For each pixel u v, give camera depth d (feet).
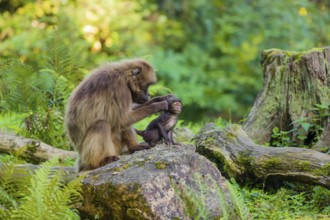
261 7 105.09
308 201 34.09
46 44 52.49
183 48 103.24
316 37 93.76
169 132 39.29
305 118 39.75
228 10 107.24
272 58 43.29
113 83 36.70
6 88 49.60
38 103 48.06
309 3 96.94
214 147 36.32
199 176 27.84
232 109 95.66
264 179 34.50
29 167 35.22
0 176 32.48
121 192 27.30
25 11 96.32
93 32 93.15
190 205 26.84
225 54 104.01
